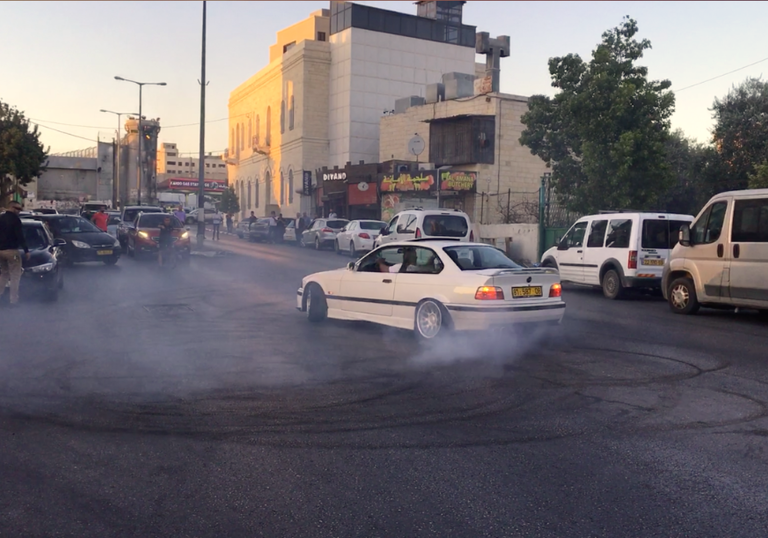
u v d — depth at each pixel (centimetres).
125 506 468
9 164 4447
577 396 748
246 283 1902
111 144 7731
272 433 621
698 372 861
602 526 436
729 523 441
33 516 452
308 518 449
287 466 541
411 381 812
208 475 522
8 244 1379
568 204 2414
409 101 4591
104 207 4591
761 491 491
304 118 5331
